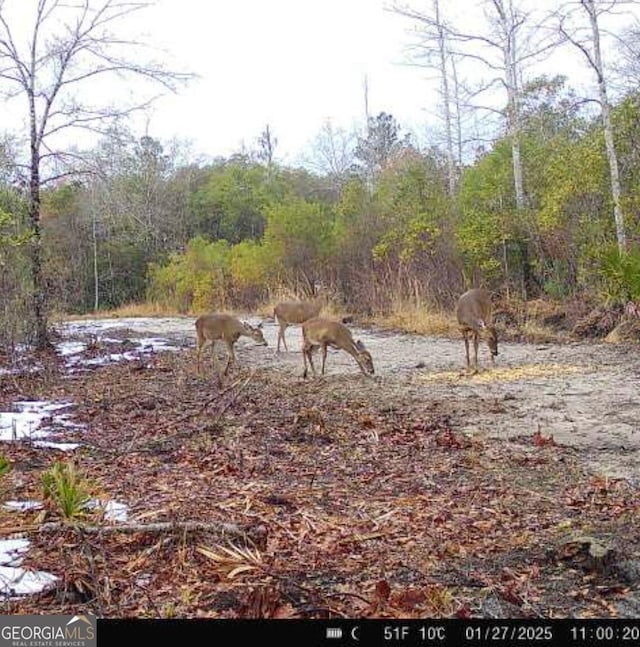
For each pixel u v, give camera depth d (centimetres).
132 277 4009
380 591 462
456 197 2420
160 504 625
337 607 449
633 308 1546
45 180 1669
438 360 1453
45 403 1091
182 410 1020
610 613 446
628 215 1620
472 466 746
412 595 458
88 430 910
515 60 2173
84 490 595
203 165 5184
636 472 713
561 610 451
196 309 3092
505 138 2319
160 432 892
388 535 564
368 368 1289
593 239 1808
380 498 654
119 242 3912
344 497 657
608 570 496
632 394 1058
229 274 3141
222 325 1353
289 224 2789
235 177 4662
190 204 4528
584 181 1808
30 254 1655
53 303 1958
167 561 507
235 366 1448
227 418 967
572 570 502
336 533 567
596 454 777
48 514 582
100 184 1845
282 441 852
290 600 459
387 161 4022
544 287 2033
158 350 1739
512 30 2153
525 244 2106
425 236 2311
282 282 2792
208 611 443
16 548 519
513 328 1783
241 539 545
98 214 3008
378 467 750
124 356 1630
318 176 5266
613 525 579
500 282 2144
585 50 1716
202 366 1455
